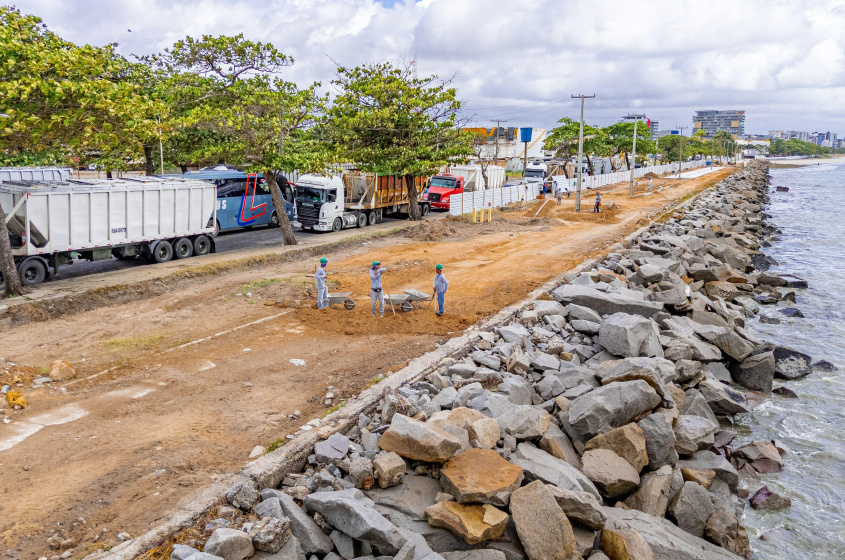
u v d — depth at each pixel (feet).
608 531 31.07
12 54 59.67
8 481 31.17
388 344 56.03
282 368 49.44
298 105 99.40
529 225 148.66
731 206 205.05
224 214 117.60
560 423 42.52
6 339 54.54
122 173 147.54
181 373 47.80
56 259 71.72
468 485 30.50
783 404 57.00
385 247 113.09
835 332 78.28
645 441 39.91
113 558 24.58
